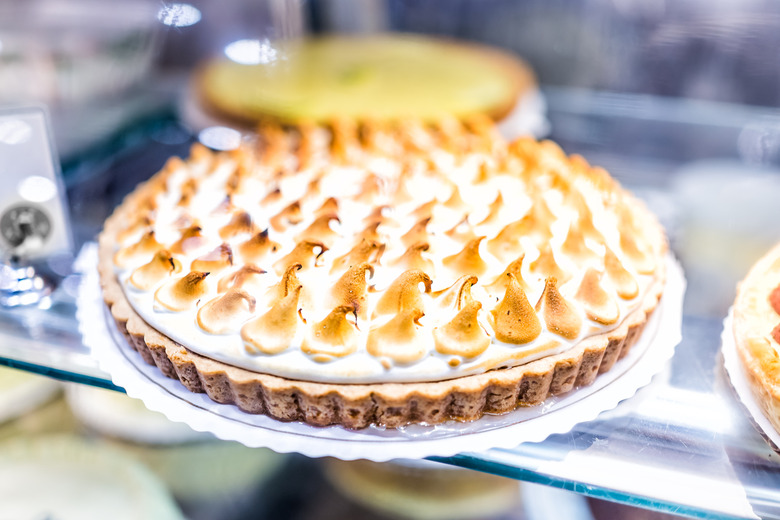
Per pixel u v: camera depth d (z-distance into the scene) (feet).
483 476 1.86
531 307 1.53
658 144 2.07
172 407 1.52
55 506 1.74
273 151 2.01
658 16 2.18
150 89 2.26
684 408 1.52
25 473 1.78
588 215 1.71
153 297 1.61
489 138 2.04
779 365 1.49
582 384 1.56
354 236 1.70
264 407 1.52
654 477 1.43
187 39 2.28
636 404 1.53
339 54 2.56
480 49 2.58
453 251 1.68
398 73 2.42
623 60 2.26
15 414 1.82
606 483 1.42
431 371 1.48
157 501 1.76
